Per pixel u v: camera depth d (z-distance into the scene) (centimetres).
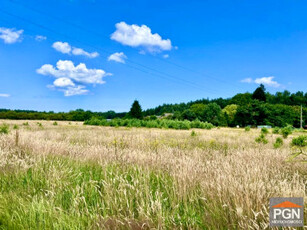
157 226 250
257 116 7744
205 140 1346
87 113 9431
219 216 255
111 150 677
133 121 4250
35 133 1434
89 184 376
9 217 264
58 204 307
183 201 312
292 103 10662
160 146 902
